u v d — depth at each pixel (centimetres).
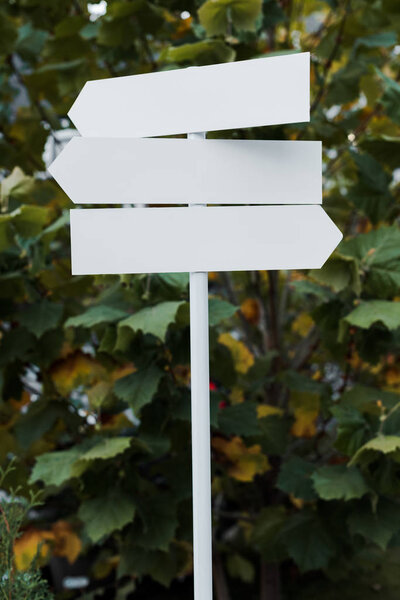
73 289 179
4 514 113
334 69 234
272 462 216
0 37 181
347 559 183
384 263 144
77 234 94
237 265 98
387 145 160
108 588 251
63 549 204
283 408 223
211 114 97
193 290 98
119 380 147
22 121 214
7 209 157
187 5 168
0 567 109
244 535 259
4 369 174
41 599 112
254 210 98
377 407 158
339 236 100
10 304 172
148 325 126
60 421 190
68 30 183
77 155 94
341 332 150
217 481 214
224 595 217
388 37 180
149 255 96
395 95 150
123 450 143
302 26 229
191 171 97
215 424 152
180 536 174
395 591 238
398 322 133
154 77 98
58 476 142
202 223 97
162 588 255
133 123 99
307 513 173
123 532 161
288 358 232
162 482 204
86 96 99
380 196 162
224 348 175
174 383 154
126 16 165
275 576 220
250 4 132
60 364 178
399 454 133
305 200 99
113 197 95
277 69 94
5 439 185
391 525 145
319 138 182
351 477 146
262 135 153
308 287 153
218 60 146
